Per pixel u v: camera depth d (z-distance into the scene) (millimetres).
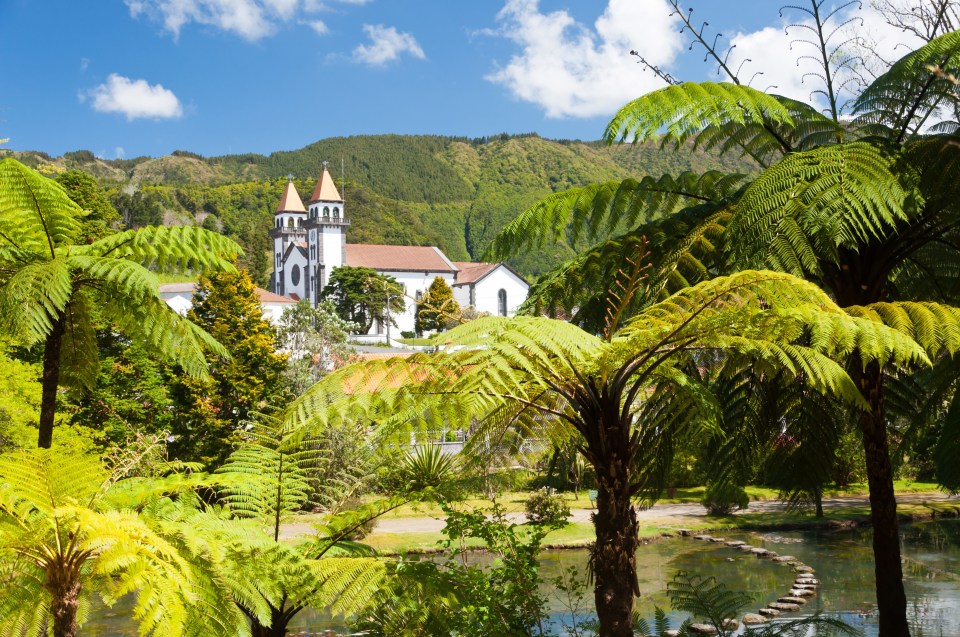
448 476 6621
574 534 20922
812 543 21078
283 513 6438
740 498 25969
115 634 11992
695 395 5672
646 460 7223
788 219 5961
